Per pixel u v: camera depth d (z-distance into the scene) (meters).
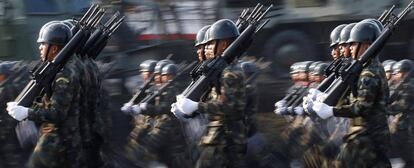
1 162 32.25
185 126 29.86
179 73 36.09
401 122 34.84
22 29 47.16
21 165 32.16
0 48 47.03
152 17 47.81
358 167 24.39
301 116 31.02
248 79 30.48
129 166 33.38
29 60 45.88
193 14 49.34
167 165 33.19
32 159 24.80
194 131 28.25
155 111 33.44
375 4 55.31
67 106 24.42
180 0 49.06
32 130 27.20
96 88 27.34
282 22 54.94
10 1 47.16
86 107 26.05
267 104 47.53
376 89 24.09
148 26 47.66
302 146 30.72
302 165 30.81
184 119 28.88
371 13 55.25
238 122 25.44
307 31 55.53
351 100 24.23
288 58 55.00
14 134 32.25
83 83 25.66
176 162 33.00
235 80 25.14
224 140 25.31
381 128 24.34
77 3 47.94
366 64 24.30
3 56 47.06
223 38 25.75
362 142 24.28
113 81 44.19
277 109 32.09
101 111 28.55
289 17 54.97
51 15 47.69
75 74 24.77
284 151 31.05
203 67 25.27
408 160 34.81
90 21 26.58
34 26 47.38
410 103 34.94
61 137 24.69
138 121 33.78
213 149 25.41
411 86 35.09
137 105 33.84
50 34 25.03
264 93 47.56
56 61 24.50
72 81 24.58
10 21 47.16
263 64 48.72
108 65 44.94
